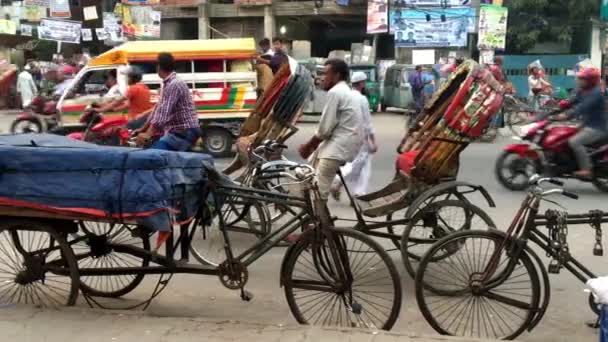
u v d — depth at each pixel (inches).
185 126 271.7
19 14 1148.5
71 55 1131.3
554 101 654.5
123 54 470.3
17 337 149.3
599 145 348.5
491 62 767.7
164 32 1099.3
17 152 163.9
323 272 164.9
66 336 150.2
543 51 967.6
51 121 577.9
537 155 358.0
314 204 166.2
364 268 194.2
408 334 151.6
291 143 576.4
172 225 164.2
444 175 218.8
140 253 179.3
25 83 781.3
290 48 989.8
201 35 1056.8
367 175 319.0
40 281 187.5
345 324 170.9
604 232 274.2
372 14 925.8
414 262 235.1
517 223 164.2
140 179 158.6
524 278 173.3
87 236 183.2
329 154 232.2
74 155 162.2
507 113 640.4
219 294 201.6
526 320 163.3
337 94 230.8
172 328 154.7
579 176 351.9
